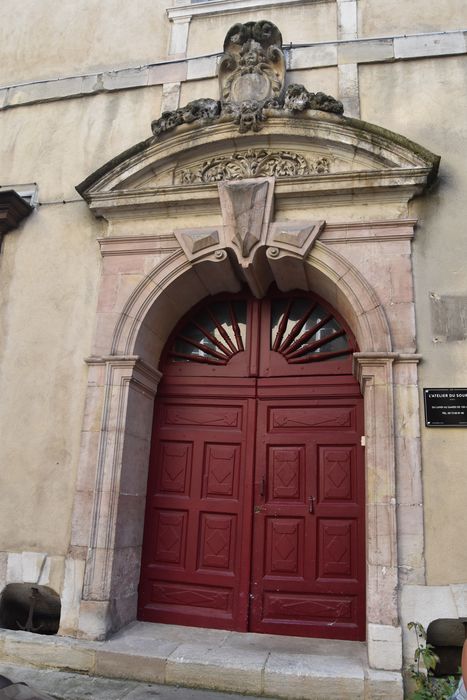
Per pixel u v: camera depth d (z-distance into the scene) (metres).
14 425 5.06
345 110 5.21
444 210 4.75
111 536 4.52
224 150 5.26
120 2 6.30
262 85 5.29
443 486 4.16
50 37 6.41
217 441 5.16
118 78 5.92
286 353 5.25
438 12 5.44
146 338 5.14
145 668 4.00
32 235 5.59
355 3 5.60
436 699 3.60
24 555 4.71
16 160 5.94
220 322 5.52
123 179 5.28
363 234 4.76
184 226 5.20
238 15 5.87
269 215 4.91
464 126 4.97
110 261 5.21
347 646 4.34
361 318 4.57
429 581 4.00
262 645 4.34
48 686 3.88
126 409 4.79
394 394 4.36
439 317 4.50
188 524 5.03
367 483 4.26
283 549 4.79
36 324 5.29
